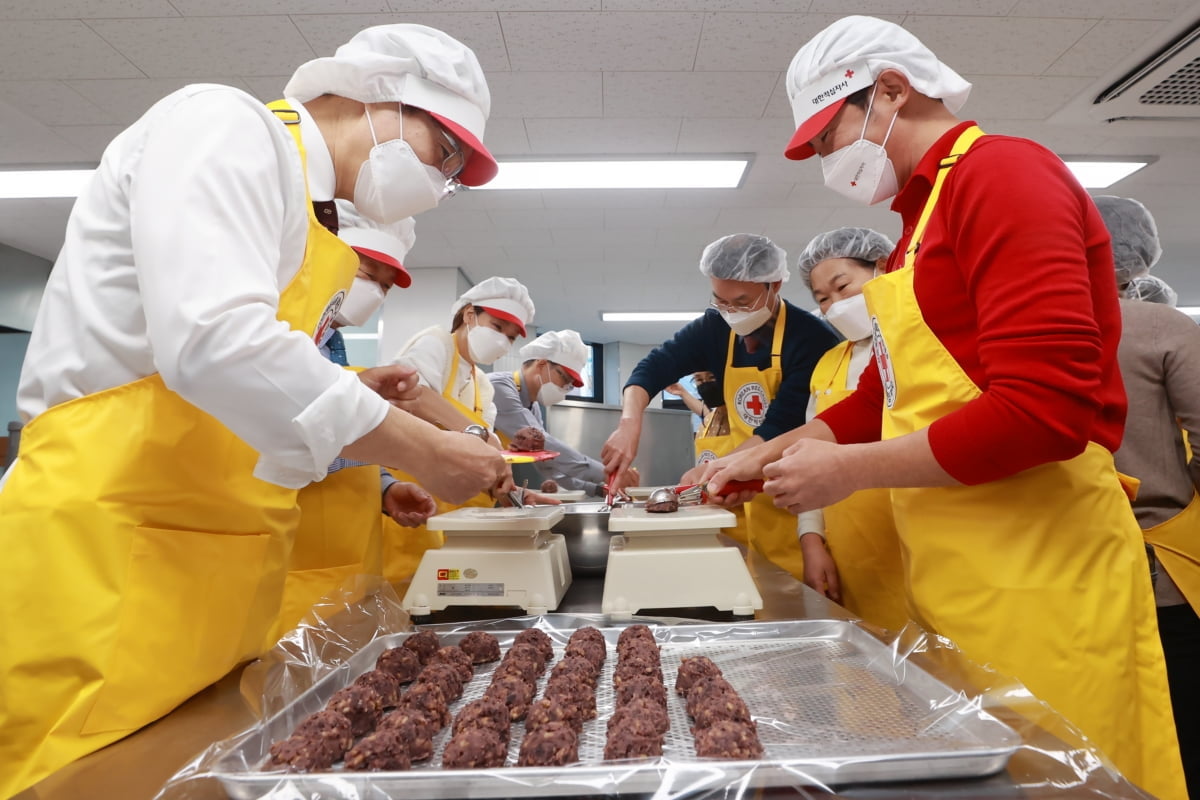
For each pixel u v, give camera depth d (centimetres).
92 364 74
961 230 88
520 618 105
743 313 215
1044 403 77
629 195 432
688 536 115
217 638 77
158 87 304
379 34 96
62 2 250
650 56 288
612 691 79
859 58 103
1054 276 78
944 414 93
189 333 61
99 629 67
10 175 383
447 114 95
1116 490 92
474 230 491
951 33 274
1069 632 87
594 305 698
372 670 79
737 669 81
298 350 67
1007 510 90
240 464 78
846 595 165
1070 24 269
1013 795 49
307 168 88
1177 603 137
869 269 183
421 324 570
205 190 66
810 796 50
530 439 202
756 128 349
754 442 204
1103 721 86
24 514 69
